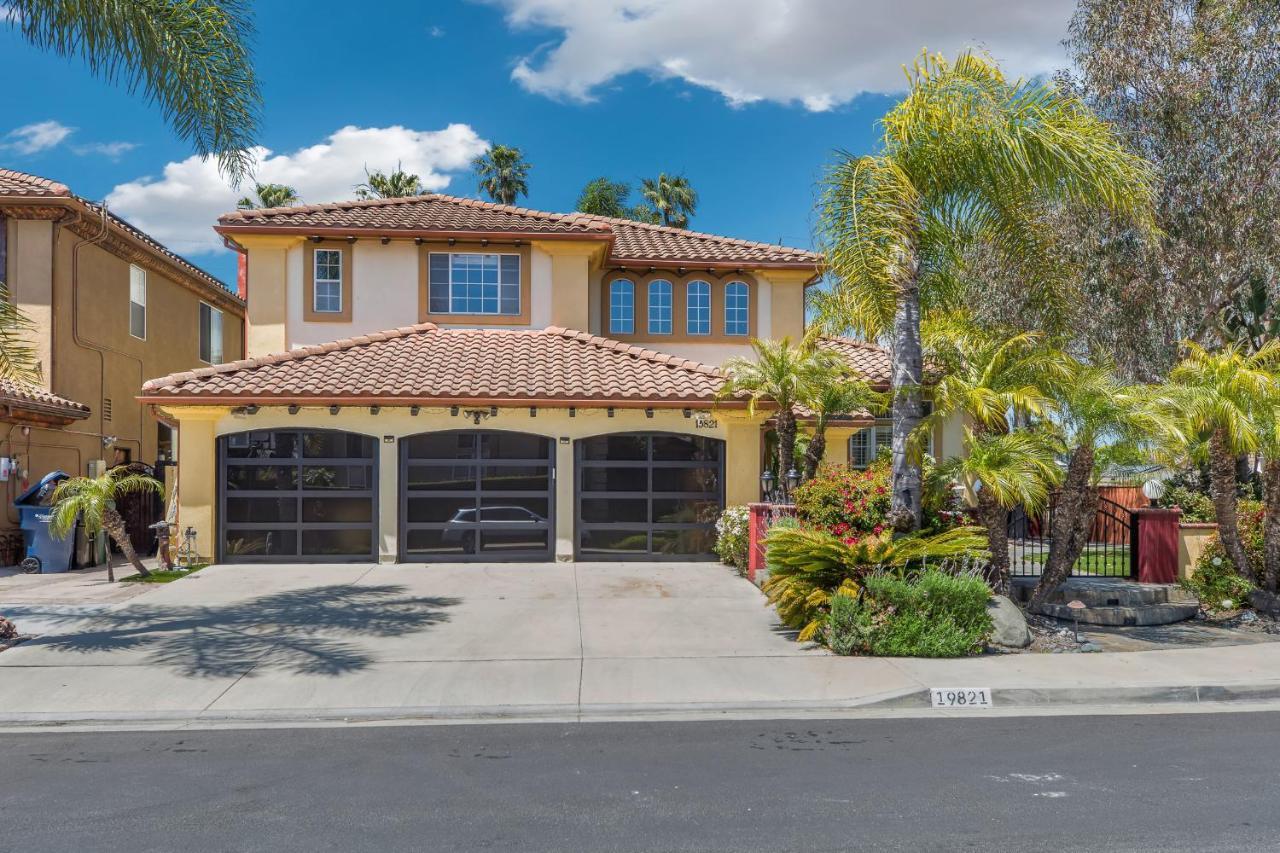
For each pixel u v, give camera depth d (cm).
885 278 1064
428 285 1852
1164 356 1678
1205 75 1606
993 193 1108
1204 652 940
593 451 1558
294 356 1631
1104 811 516
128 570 1506
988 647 944
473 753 633
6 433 1608
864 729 697
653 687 798
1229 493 1174
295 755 629
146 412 2183
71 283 1823
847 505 1098
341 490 1519
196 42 1041
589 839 478
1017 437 1041
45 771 595
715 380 1600
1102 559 1555
